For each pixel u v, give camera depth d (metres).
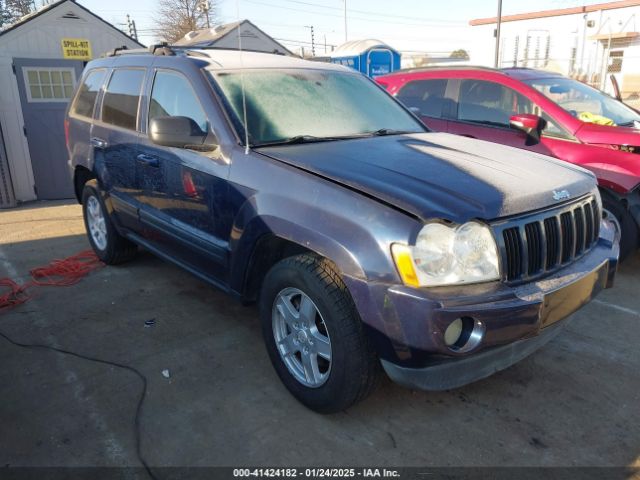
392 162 3.01
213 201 3.39
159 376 3.38
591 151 5.06
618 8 20.61
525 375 3.38
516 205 2.62
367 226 2.52
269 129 3.44
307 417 2.98
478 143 3.72
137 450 2.72
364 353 2.67
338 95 4.03
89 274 5.12
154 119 3.32
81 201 5.63
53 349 3.72
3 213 8.20
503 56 24.16
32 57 8.80
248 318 4.18
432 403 3.10
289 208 2.84
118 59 4.83
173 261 4.12
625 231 4.98
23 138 8.98
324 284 2.69
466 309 2.36
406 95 6.83
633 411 3.02
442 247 2.43
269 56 4.31
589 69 21.70
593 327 4.01
